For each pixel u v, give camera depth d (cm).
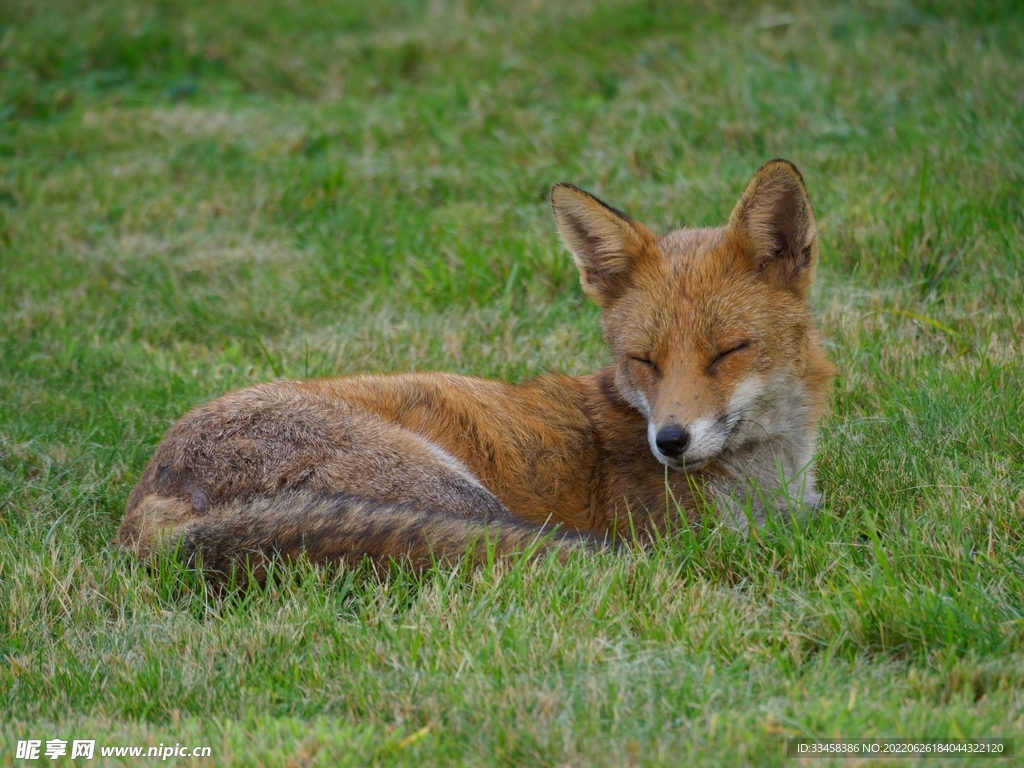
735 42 2939
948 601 974
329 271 2142
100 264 2272
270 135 2867
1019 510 1167
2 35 3478
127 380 1795
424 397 1308
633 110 2642
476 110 2816
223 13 3662
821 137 2375
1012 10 2883
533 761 828
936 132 2223
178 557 1157
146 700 973
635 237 1270
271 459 1207
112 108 3155
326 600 1077
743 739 819
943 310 1739
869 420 1445
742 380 1191
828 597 1034
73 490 1446
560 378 1396
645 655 947
